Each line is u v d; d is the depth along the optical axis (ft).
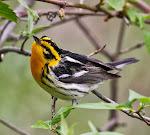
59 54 31.53
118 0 29.71
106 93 51.55
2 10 19.89
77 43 52.70
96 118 49.78
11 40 43.52
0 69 46.32
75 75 31.37
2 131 44.60
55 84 30.73
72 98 31.86
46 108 47.55
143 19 34.30
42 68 30.19
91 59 32.94
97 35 54.44
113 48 53.67
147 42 34.12
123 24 42.06
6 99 46.11
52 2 26.43
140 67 51.39
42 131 46.09
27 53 31.96
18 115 46.09
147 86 50.85
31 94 47.55
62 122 16.98
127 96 50.85
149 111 49.85
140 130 48.91
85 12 37.40
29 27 21.29
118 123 40.86
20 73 46.65
